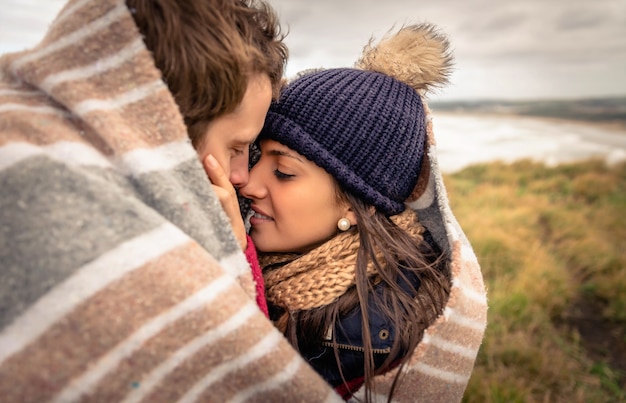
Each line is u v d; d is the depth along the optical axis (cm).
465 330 106
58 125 68
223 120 85
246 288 82
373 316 110
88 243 62
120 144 70
